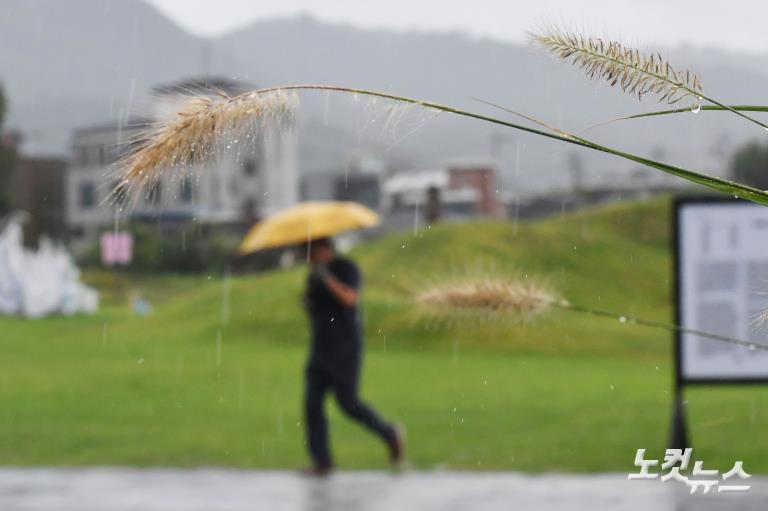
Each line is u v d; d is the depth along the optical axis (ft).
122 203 16.39
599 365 166.61
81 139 497.05
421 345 193.88
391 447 71.20
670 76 16.19
